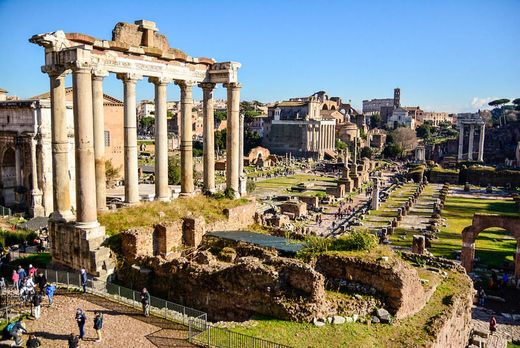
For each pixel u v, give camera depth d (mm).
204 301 29219
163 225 34875
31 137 68625
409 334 25141
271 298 26484
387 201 113812
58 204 35938
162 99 42969
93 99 37969
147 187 89125
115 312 28297
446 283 35531
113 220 36938
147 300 27750
